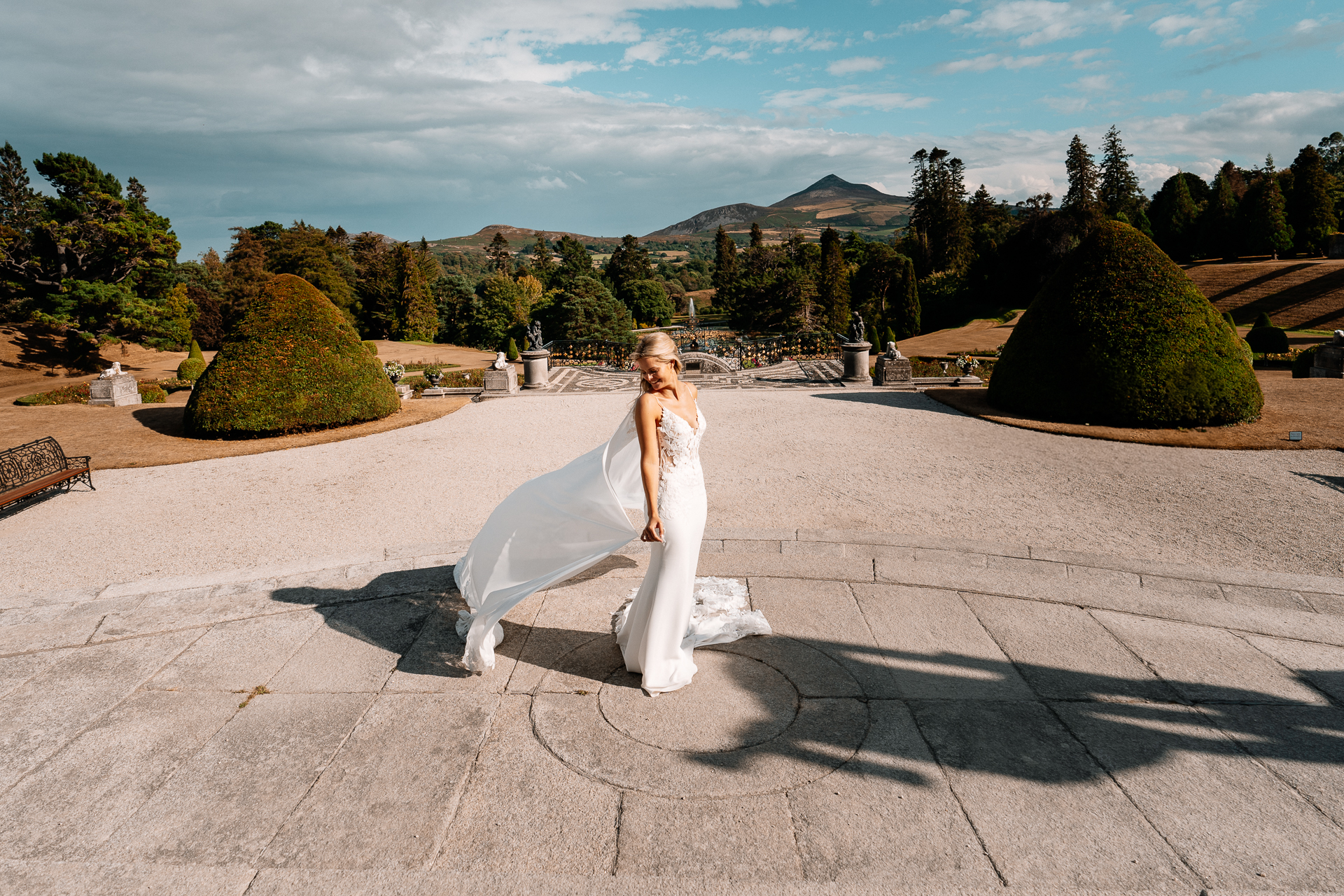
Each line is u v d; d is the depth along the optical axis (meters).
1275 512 7.77
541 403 18.14
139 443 13.34
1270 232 63.84
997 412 14.43
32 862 2.88
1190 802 3.11
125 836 3.03
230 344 13.95
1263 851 2.82
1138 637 4.66
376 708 3.97
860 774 3.32
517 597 4.13
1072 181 74.06
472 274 170.00
